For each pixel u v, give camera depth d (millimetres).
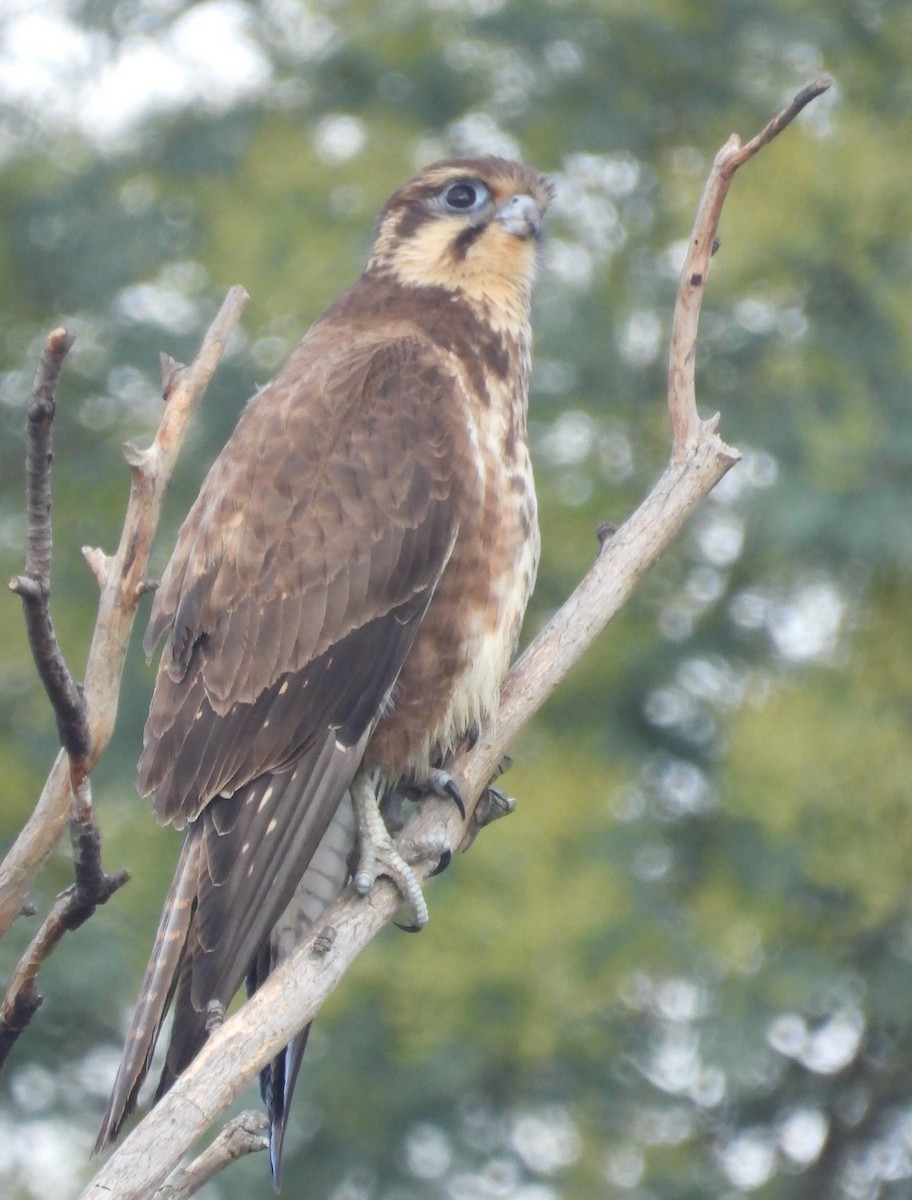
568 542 17578
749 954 14500
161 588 7008
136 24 20812
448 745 6934
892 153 16031
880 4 19625
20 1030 5551
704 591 17797
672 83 20203
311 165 18906
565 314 18266
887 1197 15016
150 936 15195
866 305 16391
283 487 6918
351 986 14391
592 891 14586
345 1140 15305
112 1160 5090
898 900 14117
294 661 6711
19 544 19656
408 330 7539
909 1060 14969
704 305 17156
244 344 18719
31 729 17688
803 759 13938
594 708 17328
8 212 20953
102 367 20172
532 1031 14211
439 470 7004
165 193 20609
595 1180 14984
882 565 15469
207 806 6371
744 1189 15102
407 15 20188
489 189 7914
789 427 16484
